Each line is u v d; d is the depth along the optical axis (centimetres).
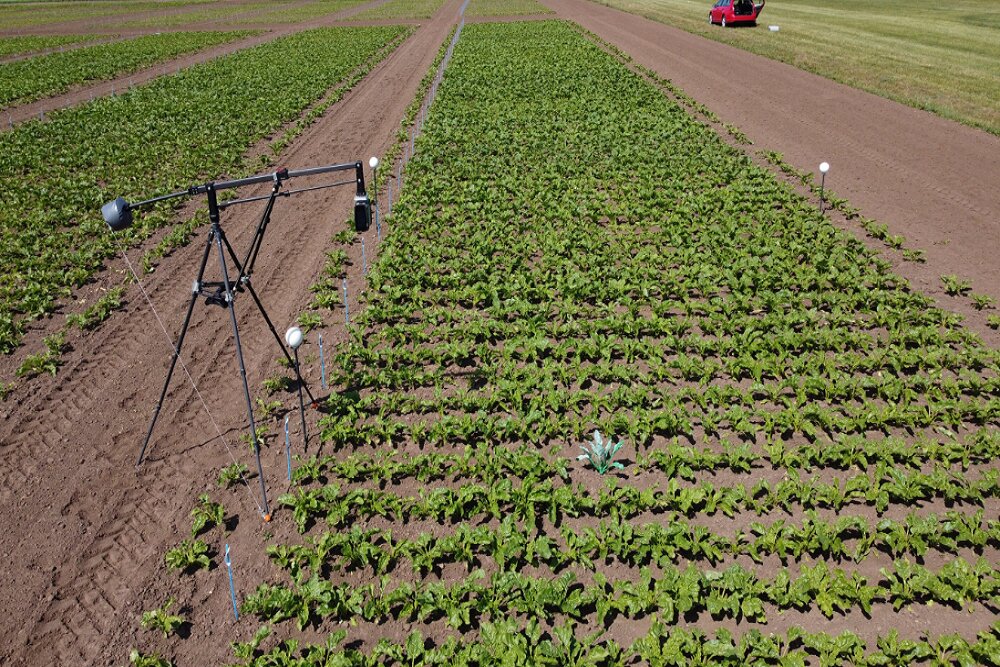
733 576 610
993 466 760
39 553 666
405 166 1758
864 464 753
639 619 598
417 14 5891
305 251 1341
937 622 589
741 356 952
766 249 1255
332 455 793
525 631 579
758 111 2331
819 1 5706
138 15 6272
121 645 579
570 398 867
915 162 1780
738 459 764
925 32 3784
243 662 562
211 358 986
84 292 1185
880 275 1187
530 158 1816
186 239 1388
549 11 5788
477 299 1116
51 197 1562
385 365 965
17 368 971
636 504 707
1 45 4297
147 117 2309
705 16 4950
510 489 714
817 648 553
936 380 897
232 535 688
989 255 1271
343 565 651
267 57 3619
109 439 823
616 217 1457
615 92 2581
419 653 553
